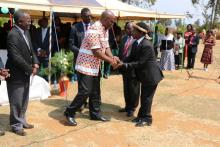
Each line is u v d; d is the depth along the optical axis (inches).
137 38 219.3
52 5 324.5
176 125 235.1
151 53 214.4
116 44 401.7
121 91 334.6
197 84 395.9
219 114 269.0
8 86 196.9
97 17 527.8
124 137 207.0
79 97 215.8
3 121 224.4
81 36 250.8
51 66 311.9
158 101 301.1
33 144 189.3
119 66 218.7
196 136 216.1
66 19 669.3
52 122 227.1
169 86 374.6
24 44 189.5
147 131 219.0
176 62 522.3
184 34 527.5
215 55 775.1
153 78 217.2
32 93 279.1
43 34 346.3
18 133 200.7
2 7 290.4
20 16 186.9
